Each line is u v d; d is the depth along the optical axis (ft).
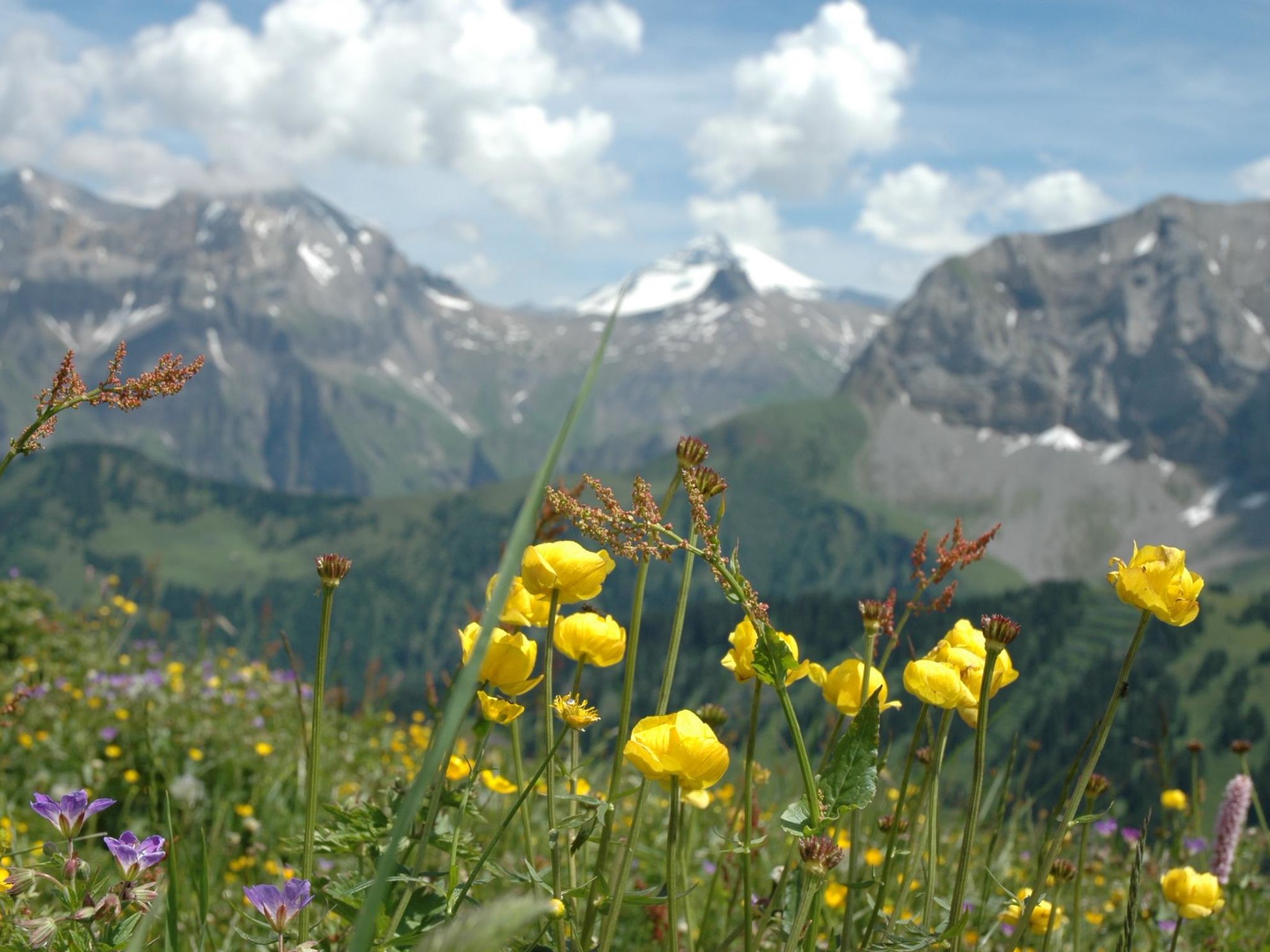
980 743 8.24
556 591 8.43
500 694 9.00
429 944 3.68
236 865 18.76
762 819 13.41
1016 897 8.61
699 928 13.51
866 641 9.32
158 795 21.25
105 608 44.91
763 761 13.83
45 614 44.47
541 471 4.95
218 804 21.42
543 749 8.96
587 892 8.50
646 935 14.26
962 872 8.22
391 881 8.14
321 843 8.90
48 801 8.13
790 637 8.21
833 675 9.46
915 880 13.42
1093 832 20.29
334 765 28.14
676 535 7.98
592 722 8.50
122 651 42.73
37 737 27.43
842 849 8.59
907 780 9.06
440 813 9.60
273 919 7.64
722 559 8.02
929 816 10.27
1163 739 19.61
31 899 9.95
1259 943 15.16
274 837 21.57
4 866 10.09
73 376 7.48
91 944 7.46
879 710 8.08
